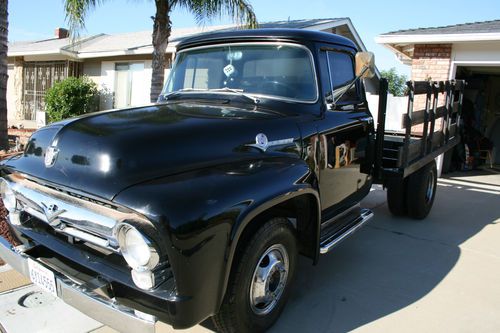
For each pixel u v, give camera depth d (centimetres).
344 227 398
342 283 403
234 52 385
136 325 227
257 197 259
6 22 792
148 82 1546
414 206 600
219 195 243
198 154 269
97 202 241
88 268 253
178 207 225
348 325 330
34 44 2123
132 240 227
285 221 297
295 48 365
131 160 244
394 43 976
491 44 884
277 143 317
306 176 309
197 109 332
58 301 337
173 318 226
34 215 289
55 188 263
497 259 483
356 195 449
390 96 1102
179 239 220
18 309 324
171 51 1373
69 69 1789
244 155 291
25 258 283
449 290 399
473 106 1172
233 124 300
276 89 361
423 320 343
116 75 1655
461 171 1127
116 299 243
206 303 237
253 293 285
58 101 1606
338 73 406
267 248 286
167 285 232
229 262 244
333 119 382
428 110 552
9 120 1998
